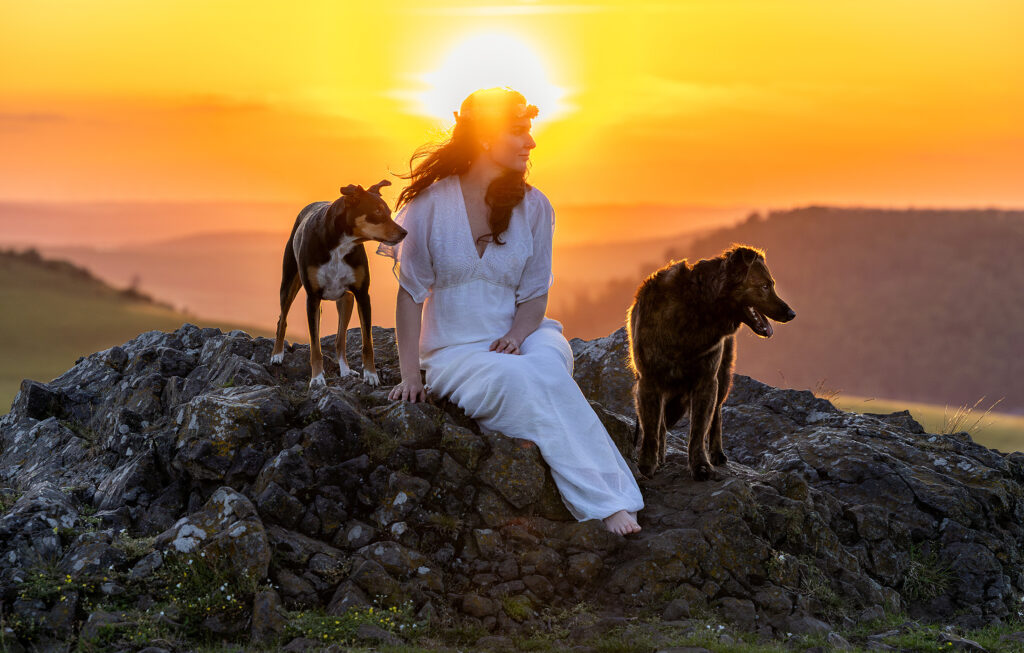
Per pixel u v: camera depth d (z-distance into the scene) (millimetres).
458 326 5410
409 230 5457
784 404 7715
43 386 6660
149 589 4520
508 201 5352
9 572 4508
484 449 5207
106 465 5898
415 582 4656
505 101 5336
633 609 4789
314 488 4988
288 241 6457
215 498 4840
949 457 6797
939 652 4609
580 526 5062
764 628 4754
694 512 5312
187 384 6289
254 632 4266
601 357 8047
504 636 4500
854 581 5371
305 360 6527
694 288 5594
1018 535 6273
